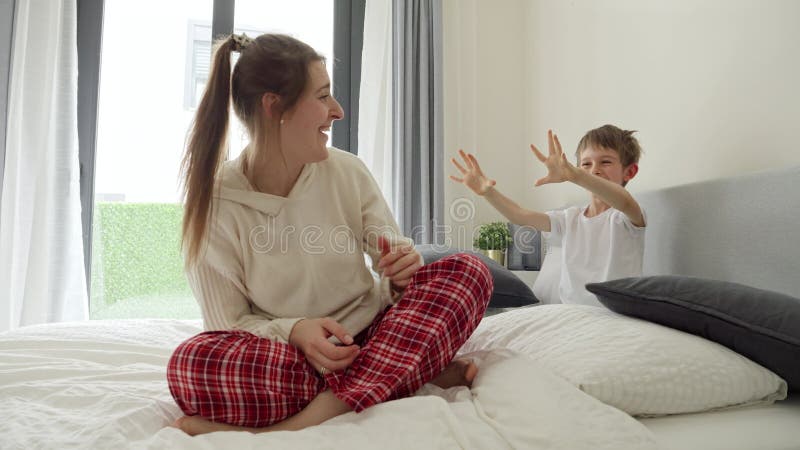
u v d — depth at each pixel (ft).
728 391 2.81
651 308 3.31
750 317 2.90
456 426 2.35
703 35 5.36
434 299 3.01
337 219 3.65
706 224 4.73
